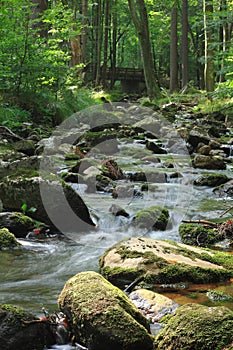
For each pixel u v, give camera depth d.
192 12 36.59
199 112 19.55
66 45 18.28
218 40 29.27
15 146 10.04
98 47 32.00
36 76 14.16
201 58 21.97
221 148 12.45
